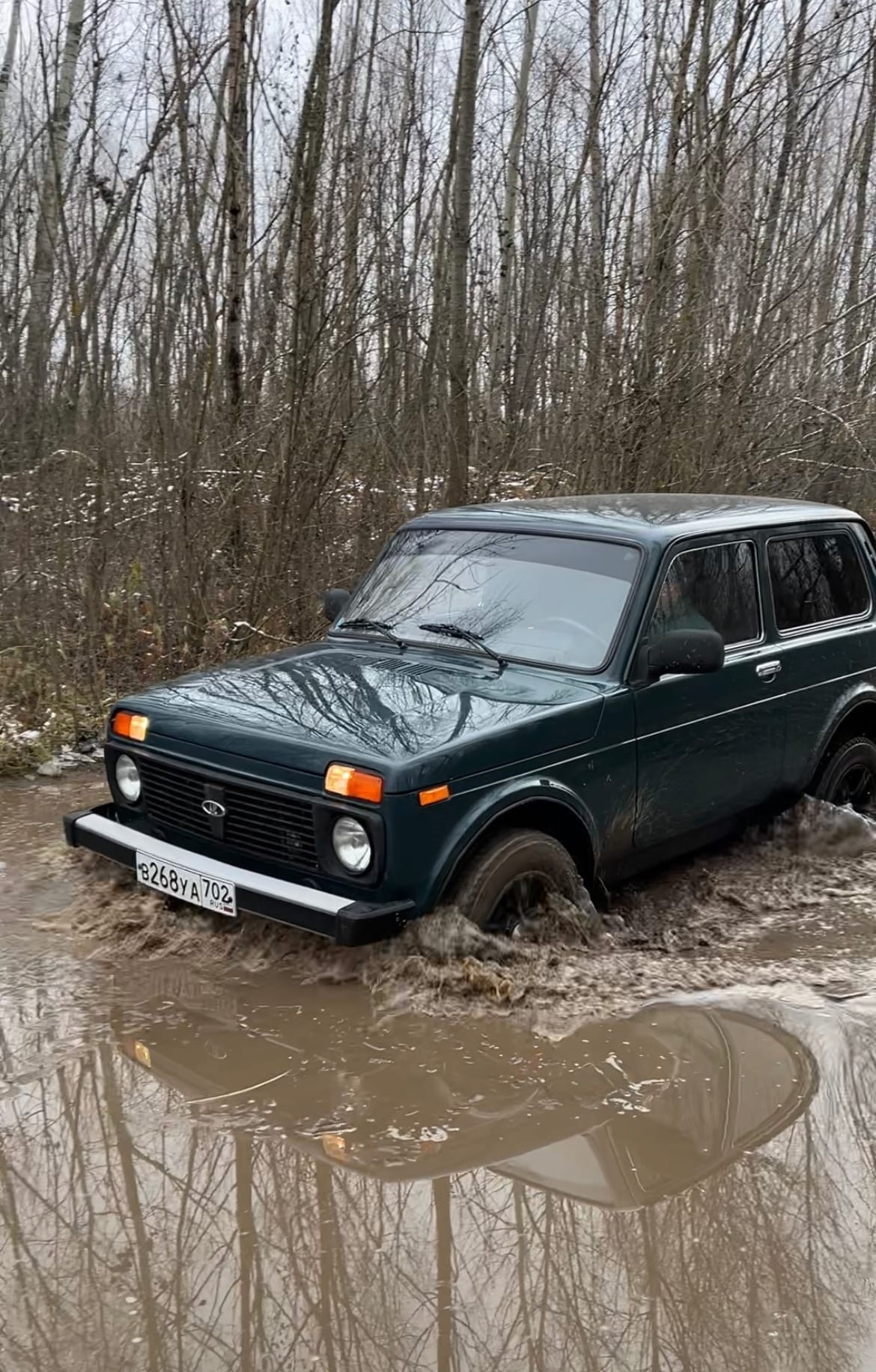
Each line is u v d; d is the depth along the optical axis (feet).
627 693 15.43
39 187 38.01
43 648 26.81
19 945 15.14
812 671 19.01
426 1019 13.34
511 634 16.22
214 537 29.25
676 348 35.19
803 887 18.33
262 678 15.76
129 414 32.99
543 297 45.29
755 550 18.30
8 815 20.58
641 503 18.95
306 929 13.07
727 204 36.81
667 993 14.37
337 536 31.01
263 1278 9.29
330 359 29.50
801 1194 10.58
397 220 33.99
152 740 14.80
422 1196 10.39
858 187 55.98
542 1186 10.59
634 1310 9.03
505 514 18.10
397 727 13.76
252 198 36.58
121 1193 10.30
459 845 13.37
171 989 13.98
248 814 13.79
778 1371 8.41
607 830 15.47
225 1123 11.39
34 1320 8.75
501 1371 8.34
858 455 39.17
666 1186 10.64
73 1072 12.20
